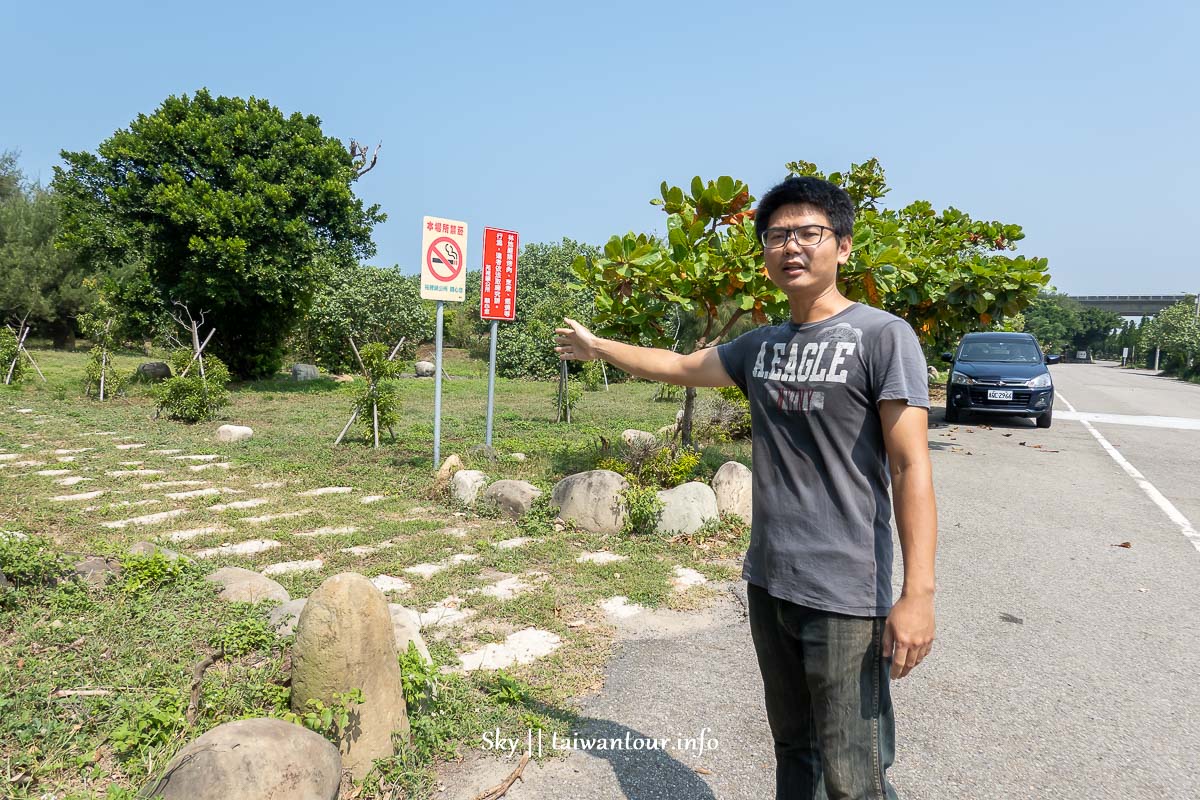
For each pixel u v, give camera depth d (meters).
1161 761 2.99
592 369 19.80
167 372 18.45
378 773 2.60
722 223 7.01
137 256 17.94
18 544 3.61
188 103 18.53
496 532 5.84
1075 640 4.17
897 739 3.12
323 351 24.91
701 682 3.54
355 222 19.98
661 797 2.69
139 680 2.79
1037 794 2.76
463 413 14.11
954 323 11.06
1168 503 7.50
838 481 1.88
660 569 5.02
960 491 8.02
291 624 3.22
